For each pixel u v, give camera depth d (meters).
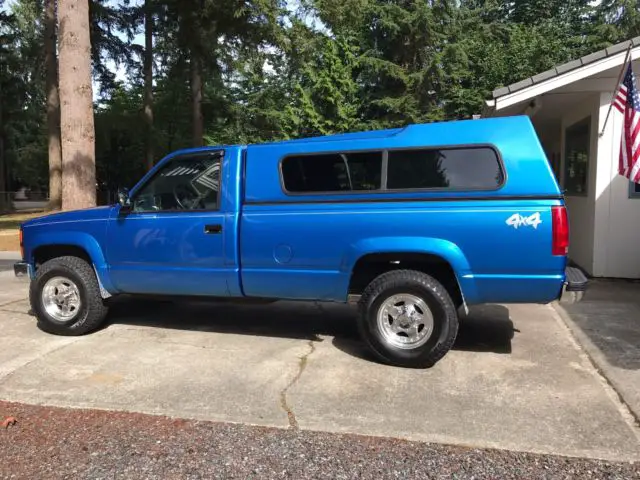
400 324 4.58
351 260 4.62
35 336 5.61
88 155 10.69
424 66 22.83
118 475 3.00
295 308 6.82
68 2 10.38
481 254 4.30
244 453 3.23
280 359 4.84
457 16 24.69
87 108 10.66
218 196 5.05
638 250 8.27
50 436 3.46
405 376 4.39
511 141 4.31
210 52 18.59
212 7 15.41
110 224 5.46
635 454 3.14
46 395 4.08
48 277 5.60
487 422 3.56
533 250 4.18
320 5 14.54
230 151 5.08
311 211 4.73
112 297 5.77
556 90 8.20
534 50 21.11
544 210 4.16
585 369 4.49
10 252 13.22
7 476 3.00
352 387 4.17
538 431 3.43
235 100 30.69
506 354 4.90
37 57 26.23
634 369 4.46
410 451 3.22
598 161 8.30
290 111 24.34
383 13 22.31
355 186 4.67
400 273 4.60
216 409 3.82
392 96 23.30
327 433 3.46
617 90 7.17
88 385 4.27
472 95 21.78
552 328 5.73
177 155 5.29
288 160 4.88
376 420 3.62
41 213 26.38
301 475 2.98
